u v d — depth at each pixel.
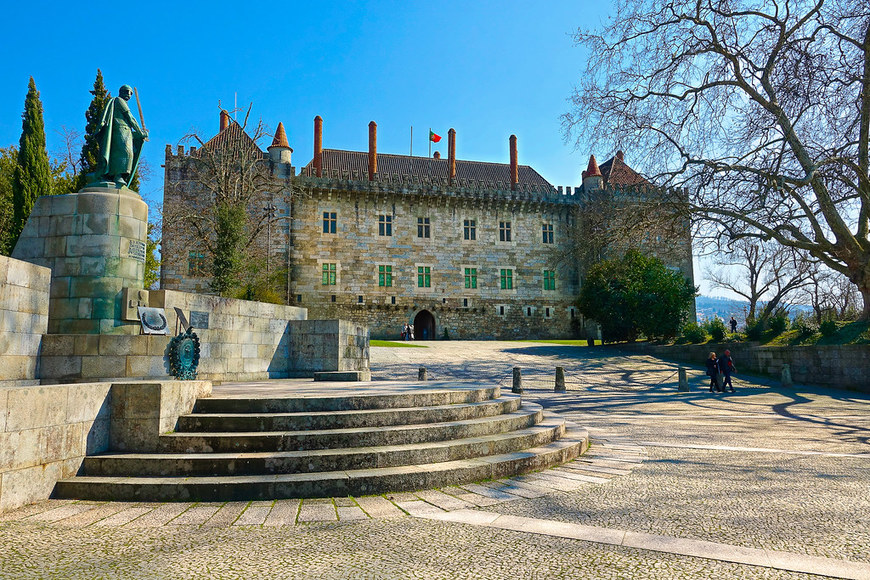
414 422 8.89
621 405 18.94
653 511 6.25
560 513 6.17
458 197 54.16
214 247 38.06
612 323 40.59
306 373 18.17
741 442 11.32
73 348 11.80
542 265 56.72
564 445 9.53
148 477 7.00
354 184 51.25
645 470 8.55
